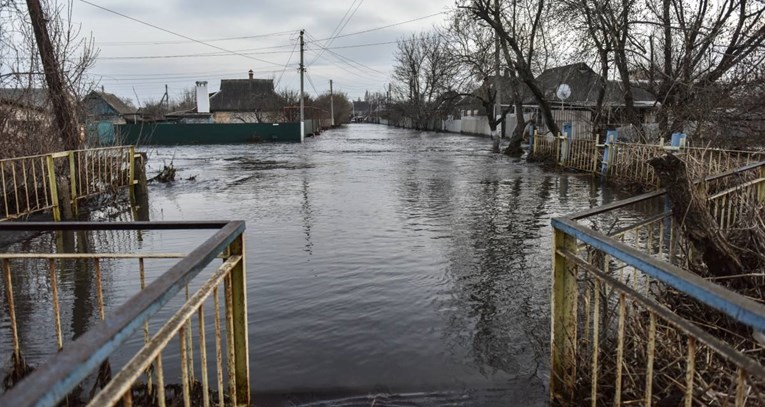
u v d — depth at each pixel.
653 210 9.40
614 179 13.12
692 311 3.48
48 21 10.98
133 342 3.99
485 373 3.57
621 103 20.20
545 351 3.88
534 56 23.02
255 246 6.84
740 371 1.68
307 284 5.32
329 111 95.44
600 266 3.41
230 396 2.75
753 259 3.81
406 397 3.28
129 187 11.13
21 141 9.87
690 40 13.16
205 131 36.75
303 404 3.21
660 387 2.76
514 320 4.44
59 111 11.03
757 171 5.77
